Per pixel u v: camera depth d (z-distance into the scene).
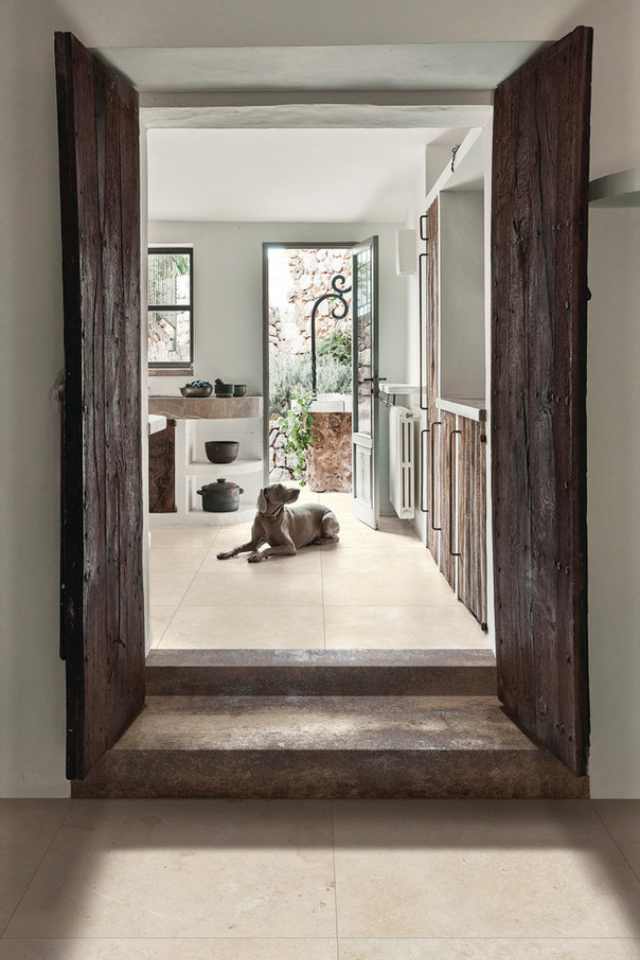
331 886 2.30
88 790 2.81
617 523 2.85
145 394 3.29
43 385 2.81
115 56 2.75
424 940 2.08
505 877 2.35
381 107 3.09
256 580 5.07
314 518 6.13
